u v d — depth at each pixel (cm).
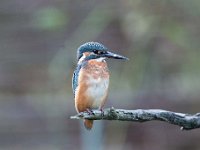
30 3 1594
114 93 1367
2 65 1523
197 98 1370
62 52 1467
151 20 1338
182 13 1356
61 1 1544
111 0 1453
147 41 1377
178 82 1380
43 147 1393
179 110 1372
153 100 1372
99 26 1459
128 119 584
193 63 1377
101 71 726
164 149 1375
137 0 1344
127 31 1373
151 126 1385
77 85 728
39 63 1515
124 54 1413
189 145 1370
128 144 1370
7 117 1426
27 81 1495
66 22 1509
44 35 1532
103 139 1339
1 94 1472
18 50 1540
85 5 1516
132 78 1377
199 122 596
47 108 1426
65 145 1384
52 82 1466
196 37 1366
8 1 1609
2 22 1584
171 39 1345
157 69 1388
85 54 742
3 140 1412
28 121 1419
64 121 1405
